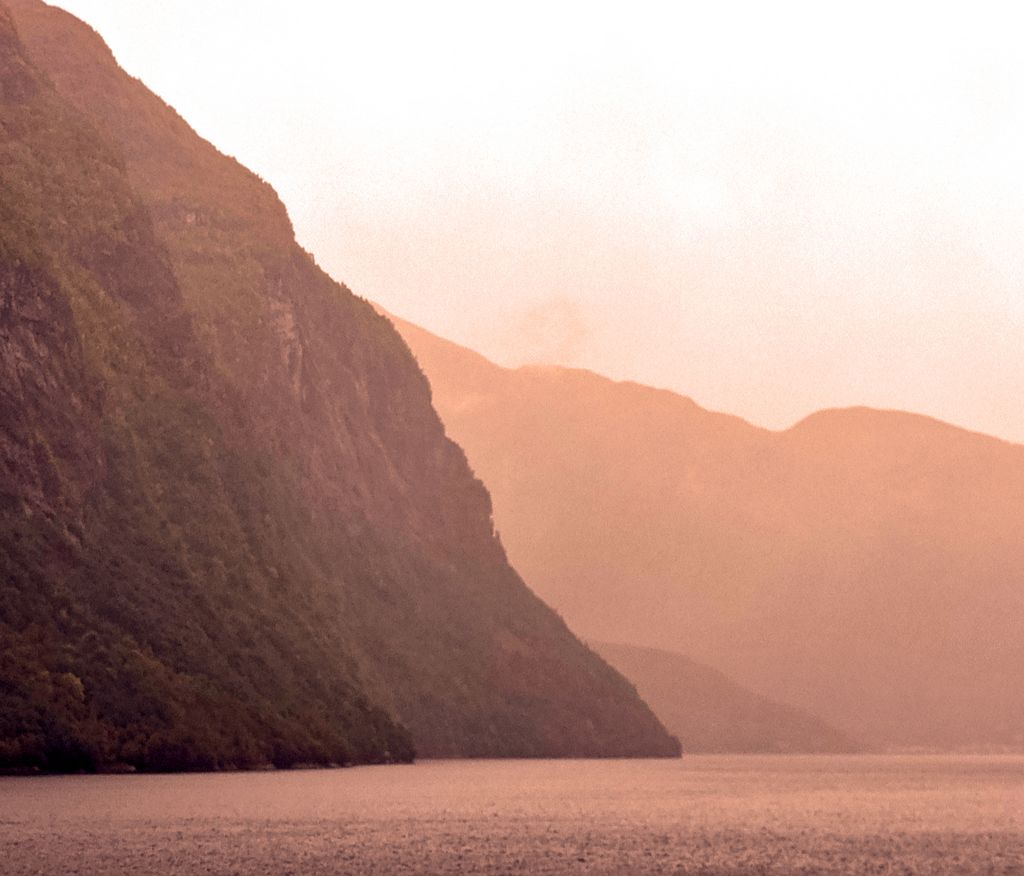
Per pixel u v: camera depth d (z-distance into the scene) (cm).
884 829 14312
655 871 10625
